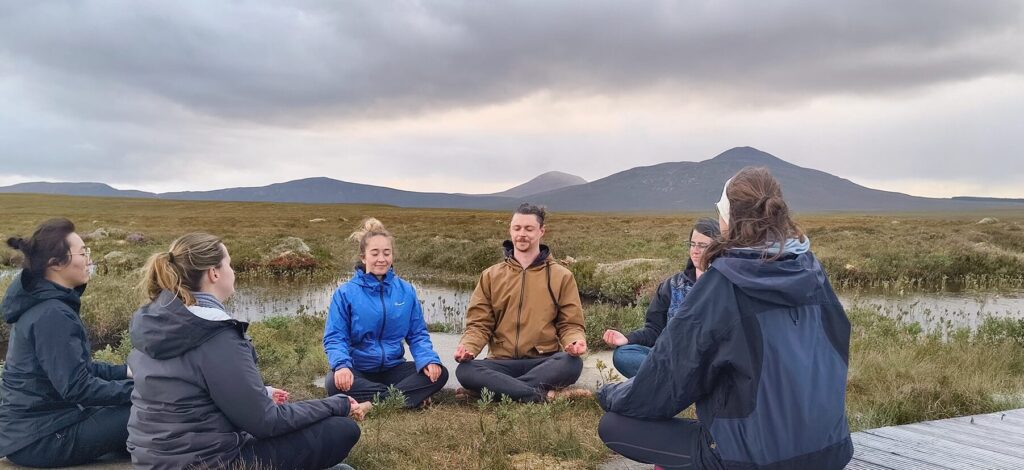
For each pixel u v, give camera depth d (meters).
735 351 2.40
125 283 13.90
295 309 14.30
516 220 5.96
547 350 6.05
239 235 36.72
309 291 17.50
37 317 3.58
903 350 7.20
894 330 8.84
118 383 3.79
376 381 5.73
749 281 2.40
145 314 3.07
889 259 20.28
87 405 3.76
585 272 17.34
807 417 2.41
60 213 68.00
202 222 55.03
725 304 2.44
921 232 35.56
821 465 2.46
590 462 3.86
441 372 5.62
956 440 3.87
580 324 6.04
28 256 3.61
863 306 13.03
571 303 6.04
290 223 54.72
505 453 4.00
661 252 23.89
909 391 5.25
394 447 4.18
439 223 58.03
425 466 3.78
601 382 6.21
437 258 23.80
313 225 52.41
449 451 4.09
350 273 21.97
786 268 2.46
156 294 3.18
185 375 3.06
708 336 2.44
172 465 3.07
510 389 5.45
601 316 9.43
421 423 4.78
